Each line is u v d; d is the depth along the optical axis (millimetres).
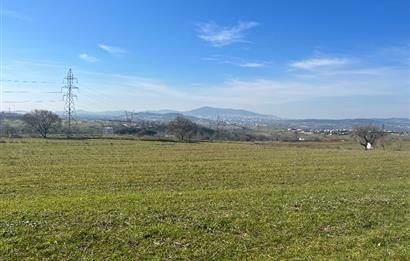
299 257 15844
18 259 14961
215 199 25953
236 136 149375
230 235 18188
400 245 17422
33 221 19203
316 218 21188
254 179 38938
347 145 126500
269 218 20922
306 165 52625
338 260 15477
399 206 24688
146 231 18078
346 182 37844
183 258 15562
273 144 115312
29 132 128250
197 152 73125
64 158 56562
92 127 152375
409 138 143500
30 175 38844
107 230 18125
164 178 38312
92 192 30094
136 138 116750
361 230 19656
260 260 15531
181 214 21281
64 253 15602
